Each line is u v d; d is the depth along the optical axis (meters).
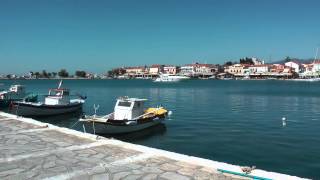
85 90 99.06
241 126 30.06
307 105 51.62
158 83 167.12
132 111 26.48
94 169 10.05
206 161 10.77
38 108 34.25
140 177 9.36
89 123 23.39
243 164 17.72
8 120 19.66
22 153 11.88
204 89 106.69
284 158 18.80
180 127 29.44
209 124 31.22
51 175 9.52
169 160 10.98
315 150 20.56
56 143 13.45
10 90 46.25
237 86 132.12
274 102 57.44
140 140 24.05
